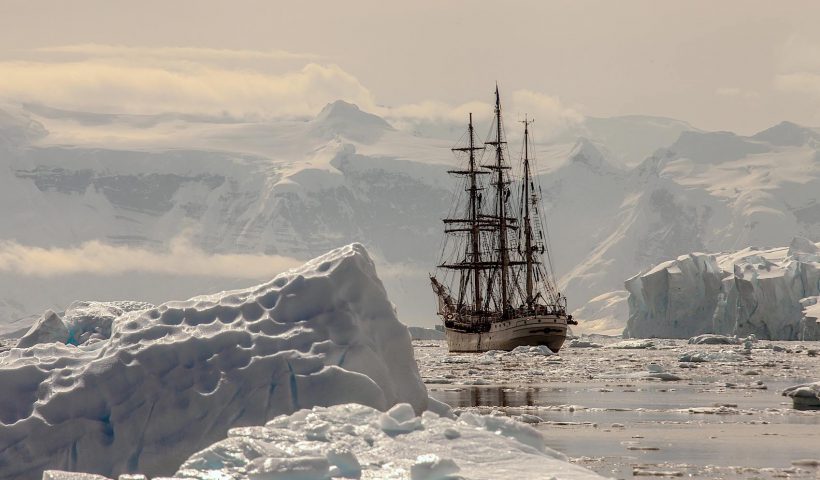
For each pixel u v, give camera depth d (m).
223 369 76.06
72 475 55.53
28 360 80.00
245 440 55.84
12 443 74.69
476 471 54.91
